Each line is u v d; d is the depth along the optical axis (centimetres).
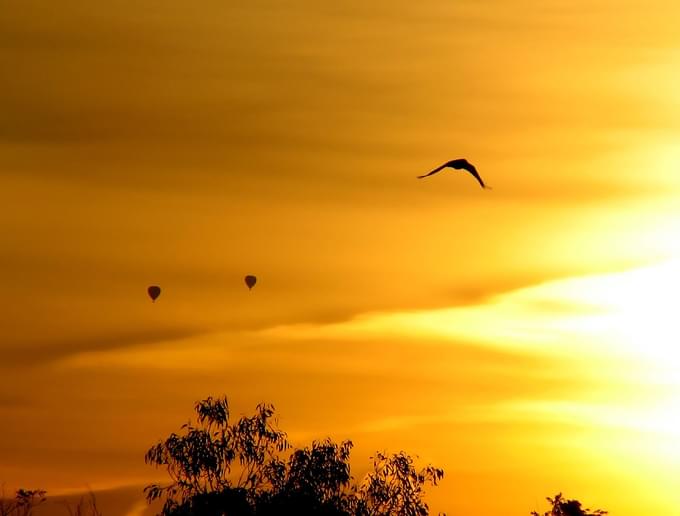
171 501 7225
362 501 7462
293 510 7250
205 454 7300
